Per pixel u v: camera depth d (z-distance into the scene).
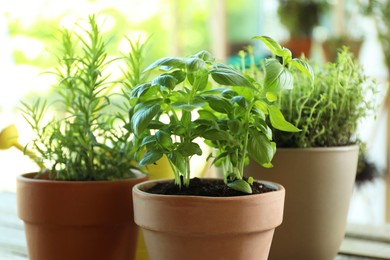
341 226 0.79
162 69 0.63
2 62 2.26
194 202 0.57
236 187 0.61
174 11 2.43
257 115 0.62
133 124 0.58
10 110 2.10
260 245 0.61
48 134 0.79
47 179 0.79
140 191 0.62
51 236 0.71
